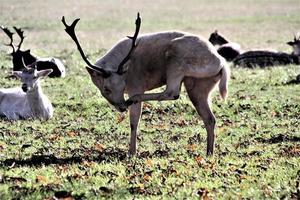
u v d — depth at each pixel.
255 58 54.06
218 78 25.02
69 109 34.91
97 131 29.50
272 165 22.67
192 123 31.86
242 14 115.50
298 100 37.94
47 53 59.50
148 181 20.41
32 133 28.80
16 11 109.31
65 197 18.53
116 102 24.53
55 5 124.25
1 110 33.25
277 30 91.44
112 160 23.84
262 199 18.50
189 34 25.12
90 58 55.78
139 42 25.20
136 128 25.11
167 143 27.28
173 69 24.58
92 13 113.19
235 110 34.78
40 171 21.56
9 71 47.16
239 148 26.45
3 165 22.64
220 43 67.75
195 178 20.84
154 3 137.12
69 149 25.61
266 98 38.09
